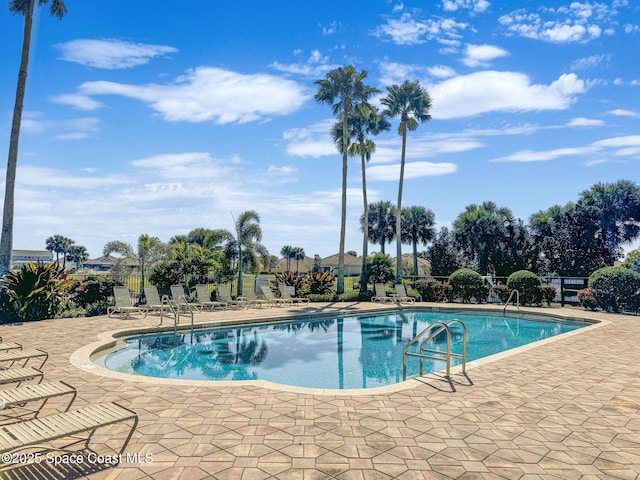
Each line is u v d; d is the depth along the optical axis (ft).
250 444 13.29
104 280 54.34
